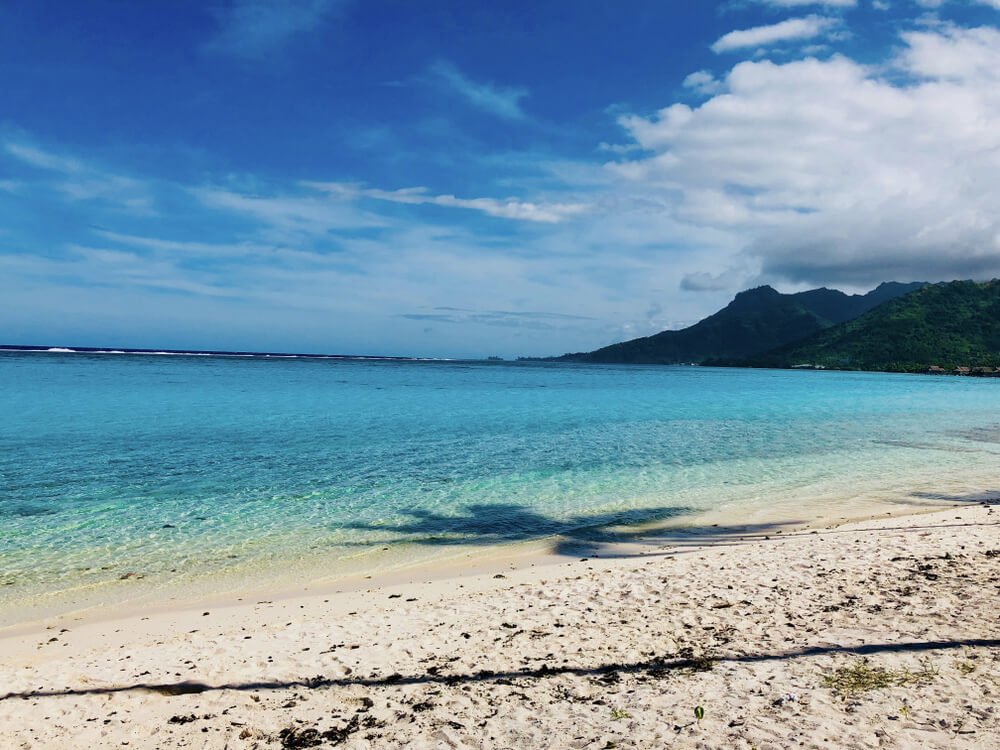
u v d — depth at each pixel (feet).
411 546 49.93
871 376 613.93
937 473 82.38
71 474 74.54
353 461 86.33
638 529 55.26
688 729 19.40
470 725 21.24
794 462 89.76
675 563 42.27
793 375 633.20
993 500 65.41
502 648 28.58
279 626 32.99
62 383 223.30
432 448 98.32
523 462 87.35
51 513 57.77
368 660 27.91
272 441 102.47
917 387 366.63
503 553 48.29
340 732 21.49
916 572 36.01
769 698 21.24
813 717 19.53
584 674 25.09
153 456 87.04
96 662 28.55
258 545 49.62
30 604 37.24
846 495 68.69
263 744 20.94
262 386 237.86
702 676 23.84
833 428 135.64
